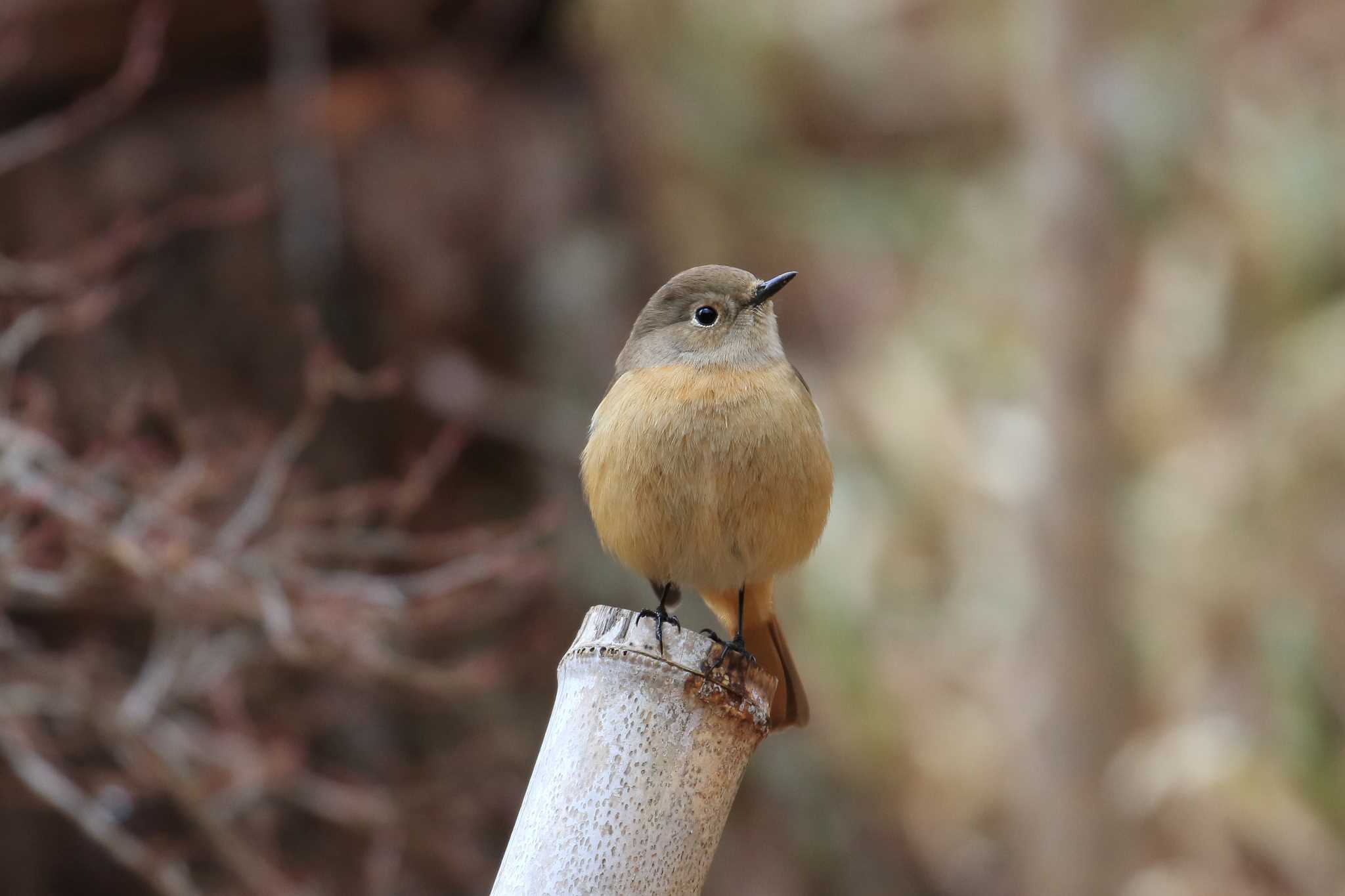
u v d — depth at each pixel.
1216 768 14.30
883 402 16.22
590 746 4.30
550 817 4.27
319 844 10.98
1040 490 14.66
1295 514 15.59
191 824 10.47
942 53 18.14
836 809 13.91
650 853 4.23
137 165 12.16
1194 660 15.27
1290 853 14.46
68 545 8.65
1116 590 14.67
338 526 10.32
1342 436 15.66
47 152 11.61
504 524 11.99
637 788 4.26
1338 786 14.64
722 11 16.89
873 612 15.12
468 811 10.74
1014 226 17.33
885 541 15.50
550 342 13.10
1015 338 16.70
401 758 11.08
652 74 15.84
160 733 9.10
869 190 17.39
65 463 8.61
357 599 8.83
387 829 10.26
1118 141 15.68
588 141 13.90
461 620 10.29
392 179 12.95
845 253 17.34
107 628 10.75
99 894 11.91
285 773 9.45
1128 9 17.61
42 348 11.29
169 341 11.78
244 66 12.78
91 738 9.66
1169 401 16.22
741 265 16.67
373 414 12.45
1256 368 16.33
